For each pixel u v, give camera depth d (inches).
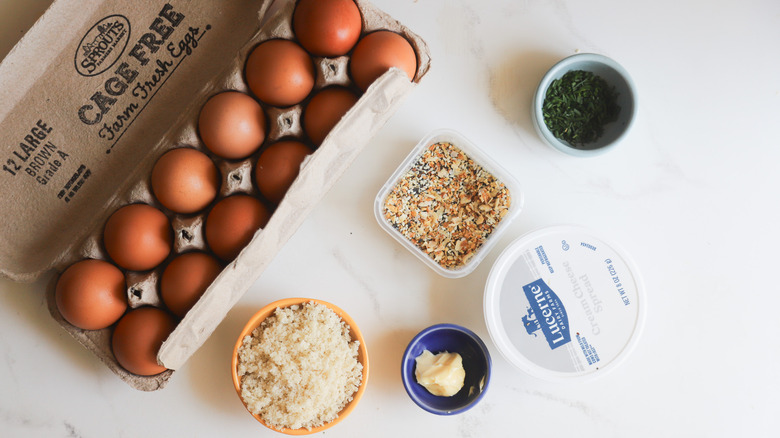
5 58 22.3
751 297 25.9
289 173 21.6
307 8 21.6
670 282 26.1
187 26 23.8
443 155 25.6
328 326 23.8
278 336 23.6
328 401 23.5
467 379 25.1
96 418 25.0
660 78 26.1
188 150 22.1
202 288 21.8
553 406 25.7
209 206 22.7
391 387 25.6
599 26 26.0
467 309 25.8
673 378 26.0
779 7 26.0
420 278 25.8
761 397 26.0
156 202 22.8
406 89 21.9
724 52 26.0
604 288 24.9
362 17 22.5
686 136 26.0
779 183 26.0
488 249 25.2
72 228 23.4
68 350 24.9
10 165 23.3
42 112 23.3
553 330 24.8
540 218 26.0
